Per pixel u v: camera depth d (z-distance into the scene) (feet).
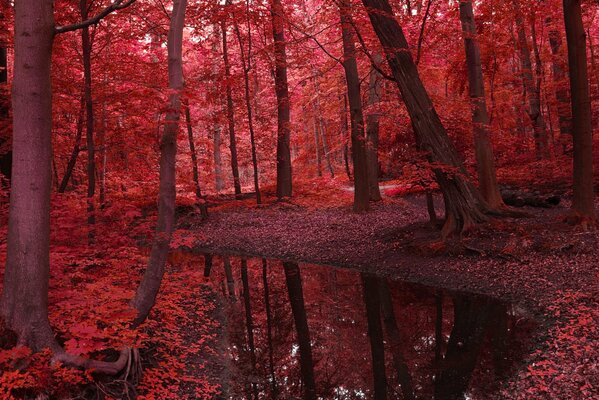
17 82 16.11
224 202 73.36
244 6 54.13
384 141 49.65
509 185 59.93
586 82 36.14
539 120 67.36
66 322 19.52
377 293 35.47
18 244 16.31
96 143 41.96
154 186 49.96
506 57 64.54
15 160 16.37
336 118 94.58
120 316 18.13
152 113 42.37
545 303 28.04
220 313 32.42
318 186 79.61
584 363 19.65
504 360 22.85
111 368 17.61
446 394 20.49
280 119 70.33
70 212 27.58
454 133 48.34
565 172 59.16
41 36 16.08
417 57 39.96
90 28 41.70
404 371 23.41
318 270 42.91
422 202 62.80
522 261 34.06
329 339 27.99
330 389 21.66
